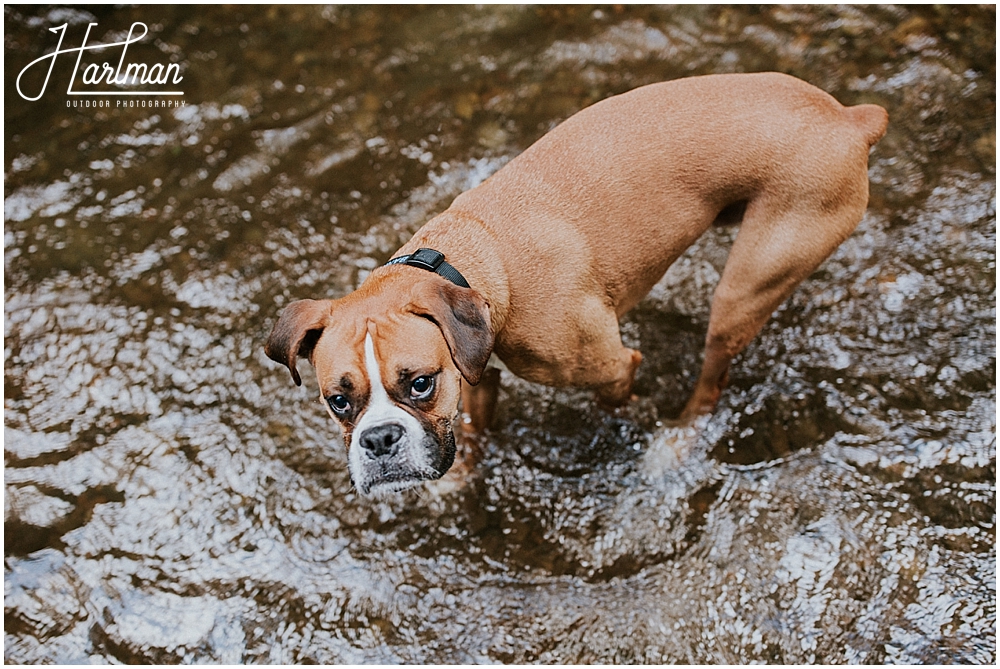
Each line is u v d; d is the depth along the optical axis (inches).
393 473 51.0
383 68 87.3
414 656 60.8
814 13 86.7
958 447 64.0
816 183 57.1
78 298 74.5
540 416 67.6
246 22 93.4
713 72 82.9
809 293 70.6
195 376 70.7
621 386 62.4
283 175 79.7
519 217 56.4
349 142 81.3
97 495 66.7
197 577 63.8
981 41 81.7
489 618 61.5
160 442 68.4
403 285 52.6
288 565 63.9
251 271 74.9
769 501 63.5
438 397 51.9
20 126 85.5
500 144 79.7
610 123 58.1
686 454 65.4
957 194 73.5
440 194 77.6
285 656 61.2
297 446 67.5
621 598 61.5
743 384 67.6
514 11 90.9
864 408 66.0
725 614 60.5
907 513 62.4
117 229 77.9
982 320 68.2
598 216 57.1
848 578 60.8
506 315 55.6
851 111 58.7
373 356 50.4
